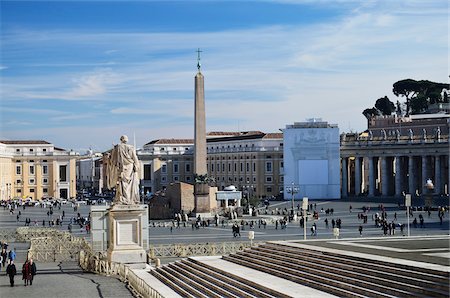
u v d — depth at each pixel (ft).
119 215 137.08
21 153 560.61
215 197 353.72
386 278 92.12
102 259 143.74
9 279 127.75
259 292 97.04
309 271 105.50
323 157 470.39
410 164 483.51
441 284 83.20
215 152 595.88
